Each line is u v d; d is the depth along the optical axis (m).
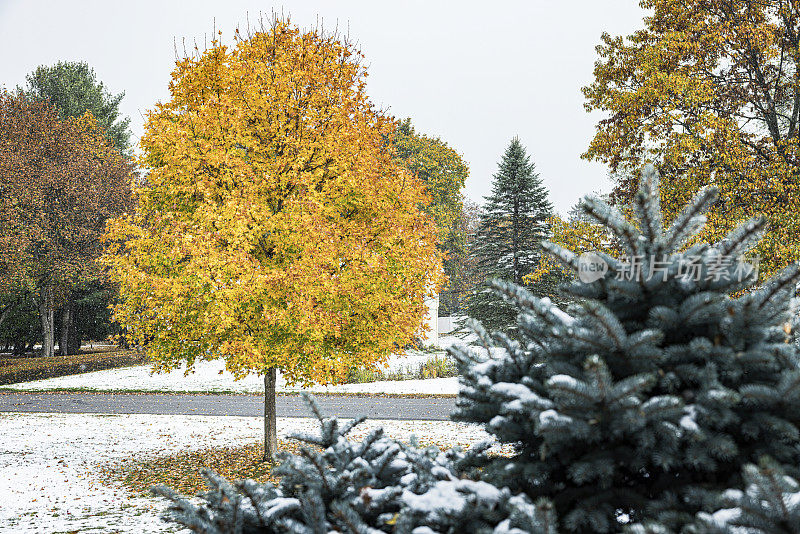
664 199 17.55
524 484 2.94
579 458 2.84
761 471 2.09
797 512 2.08
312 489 2.92
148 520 8.92
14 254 30.97
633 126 18.91
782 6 18.06
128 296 12.60
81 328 45.69
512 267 32.34
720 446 2.54
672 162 17.53
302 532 2.71
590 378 2.60
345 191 12.64
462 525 2.63
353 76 13.41
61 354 42.75
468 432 16.55
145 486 11.57
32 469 13.28
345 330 12.41
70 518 9.16
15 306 39.56
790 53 17.86
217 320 11.20
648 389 2.64
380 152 13.84
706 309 2.80
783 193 16.56
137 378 32.50
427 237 13.28
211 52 13.40
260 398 25.56
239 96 12.91
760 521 2.11
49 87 47.06
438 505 2.68
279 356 11.65
